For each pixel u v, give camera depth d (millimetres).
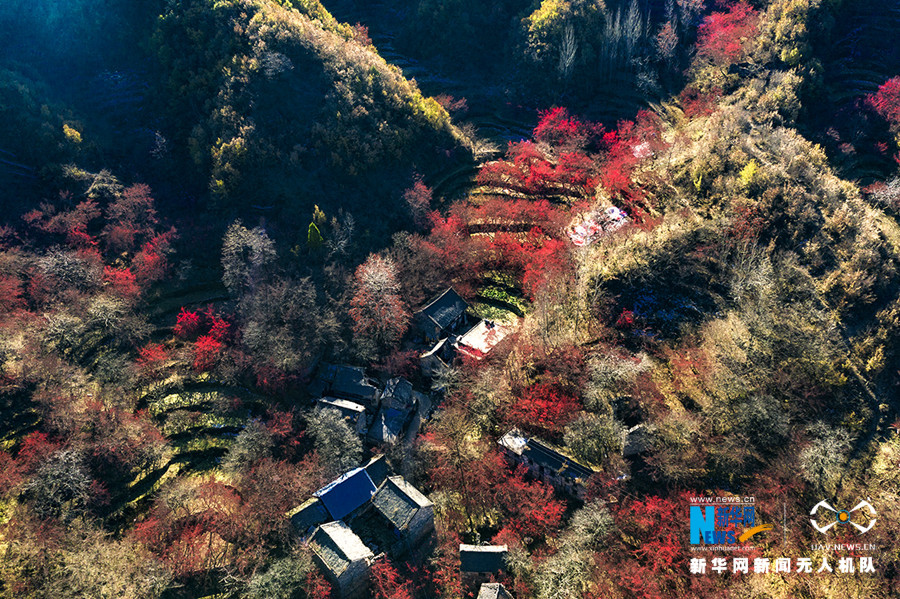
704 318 76000
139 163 98375
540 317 76438
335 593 54906
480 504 62719
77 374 73000
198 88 99688
